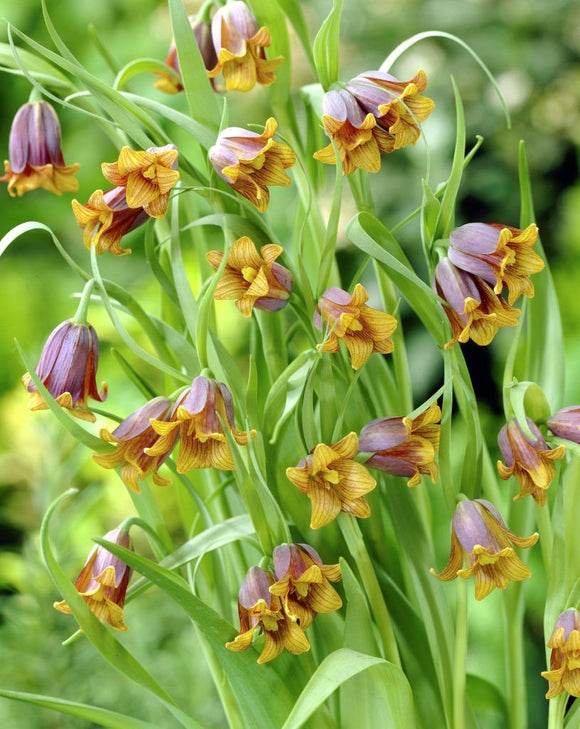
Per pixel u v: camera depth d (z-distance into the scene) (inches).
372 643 32.7
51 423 45.1
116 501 65.2
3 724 42.5
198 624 32.2
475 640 58.4
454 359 32.5
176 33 32.6
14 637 43.8
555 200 83.4
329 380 32.3
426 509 35.0
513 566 32.0
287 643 31.7
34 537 44.4
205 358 31.6
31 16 100.7
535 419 33.0
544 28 81.5
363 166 31.9
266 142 31.4
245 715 33.2
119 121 31.8
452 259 31.7
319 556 32.9
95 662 43.7
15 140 34.9
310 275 34.8
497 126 81.9
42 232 95.5
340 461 31.5
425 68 82.4
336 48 32.5
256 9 33.6
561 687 32.7
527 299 33.6
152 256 33.2
